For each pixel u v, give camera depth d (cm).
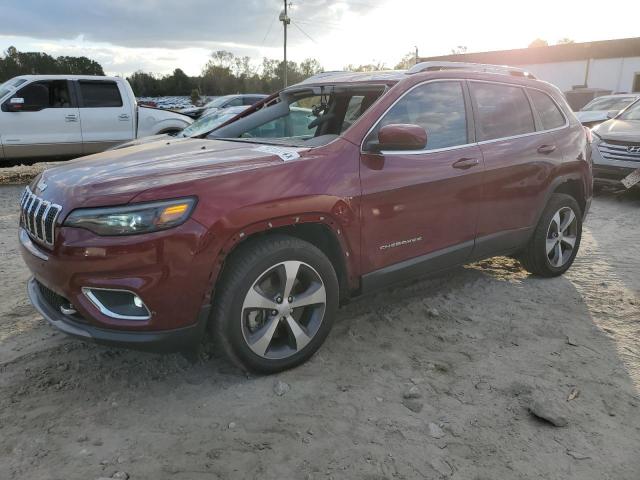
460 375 314
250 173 285
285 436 258
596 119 1316
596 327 378
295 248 295
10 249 559
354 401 287
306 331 314
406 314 397
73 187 278
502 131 414
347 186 313
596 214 748
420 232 355
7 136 940
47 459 239
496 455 247
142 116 1063
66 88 988
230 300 279
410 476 233
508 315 397
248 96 1741
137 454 244
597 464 242
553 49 3662
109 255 254
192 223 261
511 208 415
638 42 3288
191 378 307
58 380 303
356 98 399
